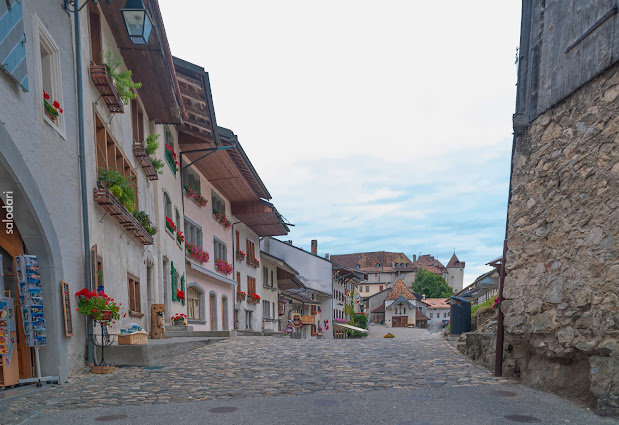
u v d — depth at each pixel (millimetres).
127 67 13453
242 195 28266
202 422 5199
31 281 7297
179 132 20609
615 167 5688
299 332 40250
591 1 6344
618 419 5105
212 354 11812
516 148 8156
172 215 18609
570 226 6445
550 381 6629
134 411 5746
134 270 13484
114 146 11758
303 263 51062
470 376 8078
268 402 6148
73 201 8883
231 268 27266
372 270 143000
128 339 10148
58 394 6820
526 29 8016
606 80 6023
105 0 9359
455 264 160000
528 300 7340
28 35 7219
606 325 5562
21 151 6797
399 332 80375
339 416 5344
